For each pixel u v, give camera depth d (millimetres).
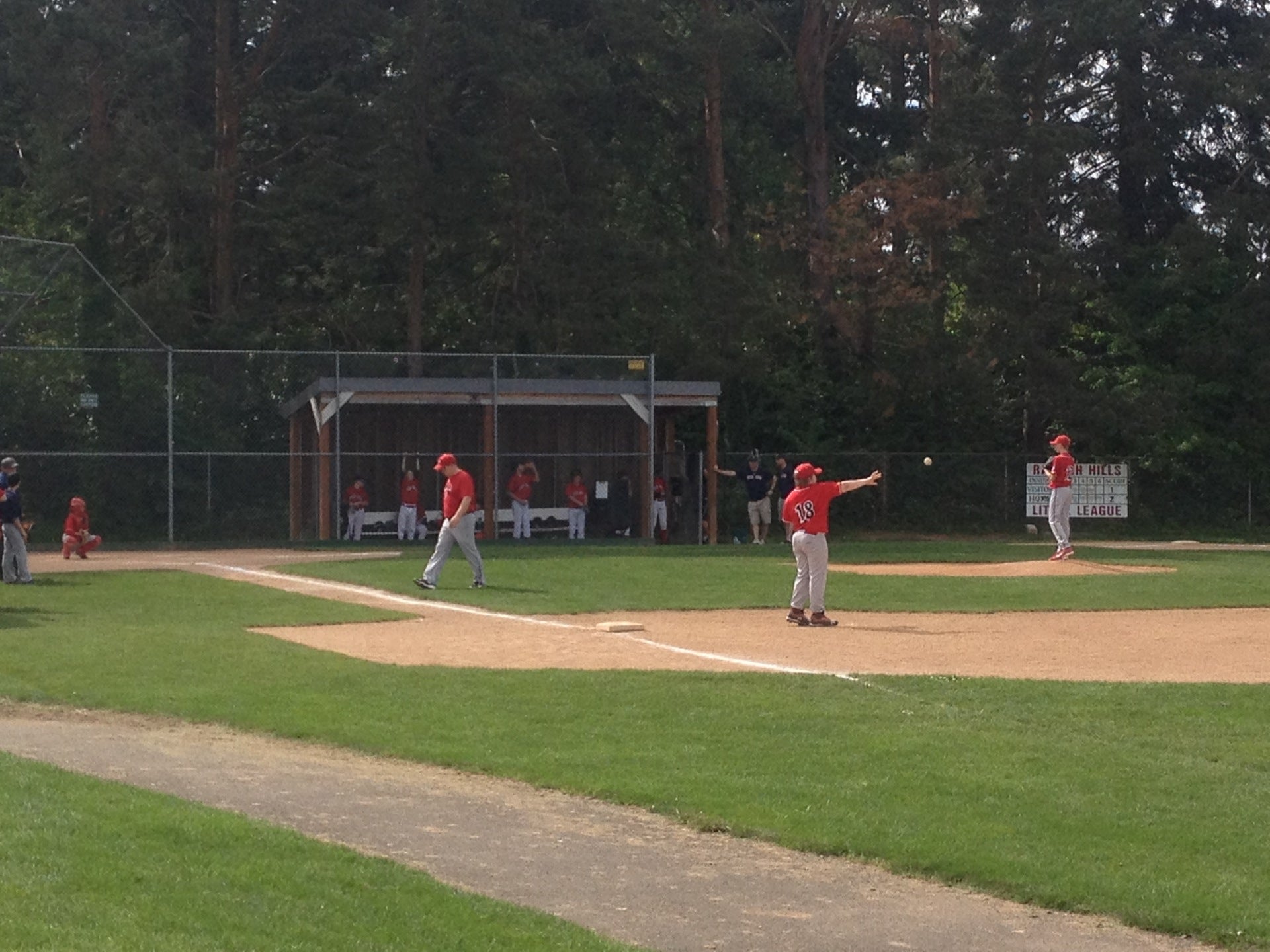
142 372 31719
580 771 9859
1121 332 46781
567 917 7016
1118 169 49562
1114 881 7688
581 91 42375
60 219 40656
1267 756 10648
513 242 43500
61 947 5477
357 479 32781
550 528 34656
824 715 11773
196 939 5754
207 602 19984
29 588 21656
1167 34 47344
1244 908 7316
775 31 48344
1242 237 46406
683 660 14898
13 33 37906
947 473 42562
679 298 43156
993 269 43938
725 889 7594
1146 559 30000
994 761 10266
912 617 19188
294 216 41875
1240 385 46781
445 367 33500
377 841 8164
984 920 7230
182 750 10445
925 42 49500
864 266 43812
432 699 12398
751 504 35375
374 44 43062
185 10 43125
